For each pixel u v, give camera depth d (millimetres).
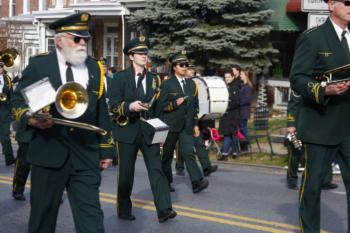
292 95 10797
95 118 5762
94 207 5562
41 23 32875
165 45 22344
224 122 15172
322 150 6219
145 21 22406
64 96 5277
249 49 21734
